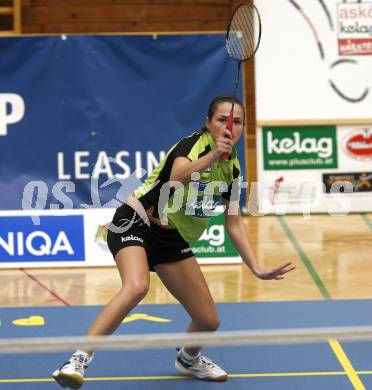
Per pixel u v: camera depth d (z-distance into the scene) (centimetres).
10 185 1284
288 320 903
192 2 1564
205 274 1128
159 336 403
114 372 726
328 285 1061
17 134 1284
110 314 595
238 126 602
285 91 1526
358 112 1533
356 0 1507
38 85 1284
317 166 1540
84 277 1120
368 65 1523
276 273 635
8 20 1552
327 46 1515
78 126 1296
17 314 933
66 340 399
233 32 705
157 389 684
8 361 753
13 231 1167
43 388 684
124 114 1303
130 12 1560
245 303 976
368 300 986
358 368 729
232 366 742
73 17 1556
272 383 696
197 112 1309
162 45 1298
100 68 1295
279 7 1505
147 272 618
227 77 1307
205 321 654
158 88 1303
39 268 1170
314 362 748
